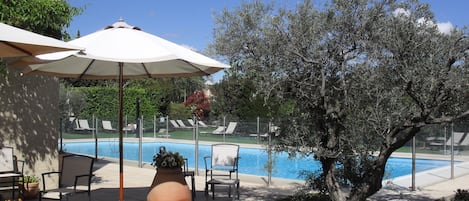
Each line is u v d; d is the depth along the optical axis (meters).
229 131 24.42
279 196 9.76
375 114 5.84
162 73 8.92
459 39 5.66
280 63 6.57
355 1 6.24
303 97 6.79
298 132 6.69
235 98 28.75
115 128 25.62
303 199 8.31
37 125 10.73
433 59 5.65
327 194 8.31
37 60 6.05
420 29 5.94
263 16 6.91
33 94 10.67
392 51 5.90
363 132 6.26
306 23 6.43
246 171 17.41
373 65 6.07
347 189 8.66
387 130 6.08
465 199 8.09
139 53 6.22
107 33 6.77
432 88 5.45
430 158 17.42
